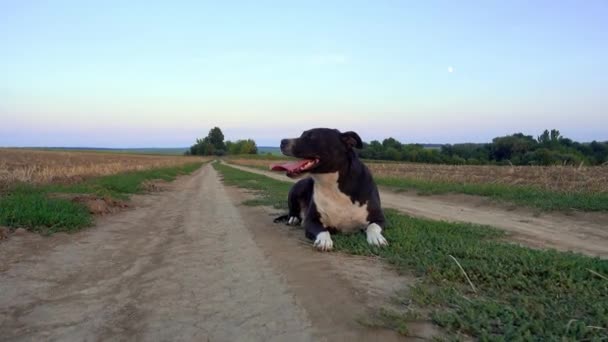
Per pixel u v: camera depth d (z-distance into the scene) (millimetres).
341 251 1469
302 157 1551
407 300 961
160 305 950
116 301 978
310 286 1066
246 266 1273
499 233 1951
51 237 1656
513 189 3812
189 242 1665
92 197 2680
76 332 810
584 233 2139
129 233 1858
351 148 1629
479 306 901
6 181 3416
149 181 5805
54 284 1101
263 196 3717
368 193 1661
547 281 1083
